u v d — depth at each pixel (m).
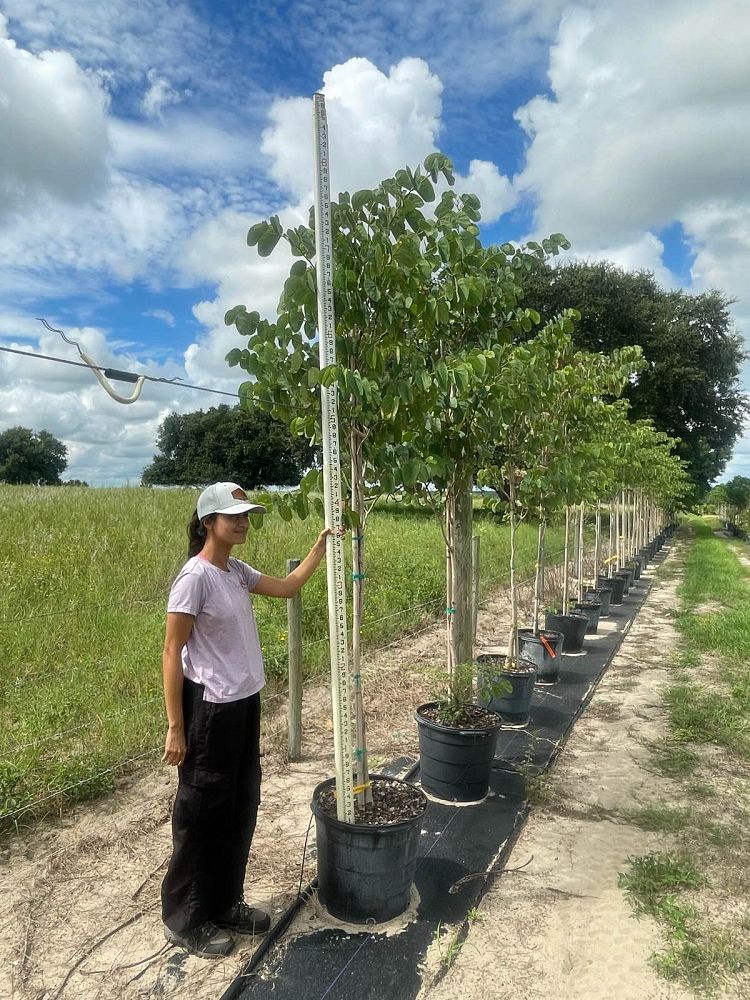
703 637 9.02
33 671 5.36
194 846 2.69
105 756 4.23
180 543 9.40
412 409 3.13
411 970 2.71
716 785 4.62
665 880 3.35
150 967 2.66
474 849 3.69
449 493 4.87
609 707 6.34
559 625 8.45
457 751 4.18
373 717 5.68
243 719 2.69
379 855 2.89
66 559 7.98
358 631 3.16
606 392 7.05
